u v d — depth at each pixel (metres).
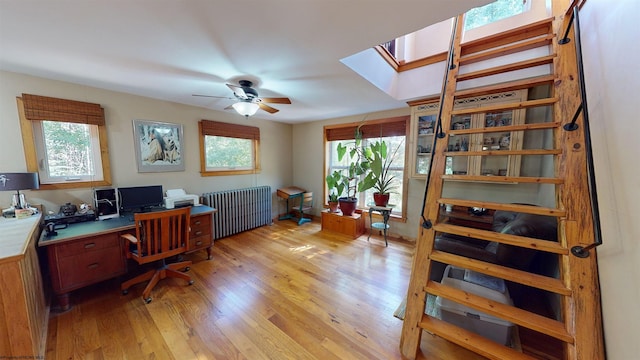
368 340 1.68
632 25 0.99
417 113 3.12
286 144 5.08
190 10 1.27
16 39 1.56
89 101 2.55
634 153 0.95
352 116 4.18
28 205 2.16
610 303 1.07
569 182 1.27
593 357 1.08
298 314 1.94
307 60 1.90
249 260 2.98
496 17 3.07
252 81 2.38
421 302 1.53
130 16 1.32
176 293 2.23
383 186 3.70
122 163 2.82
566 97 1.44
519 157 2.56
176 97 3.02
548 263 1.99
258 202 4.32
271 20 1.37
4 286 1.26
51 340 1.63
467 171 2.89
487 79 2.39
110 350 1.56
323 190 4.73
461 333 1.43
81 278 2.02
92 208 2.57
